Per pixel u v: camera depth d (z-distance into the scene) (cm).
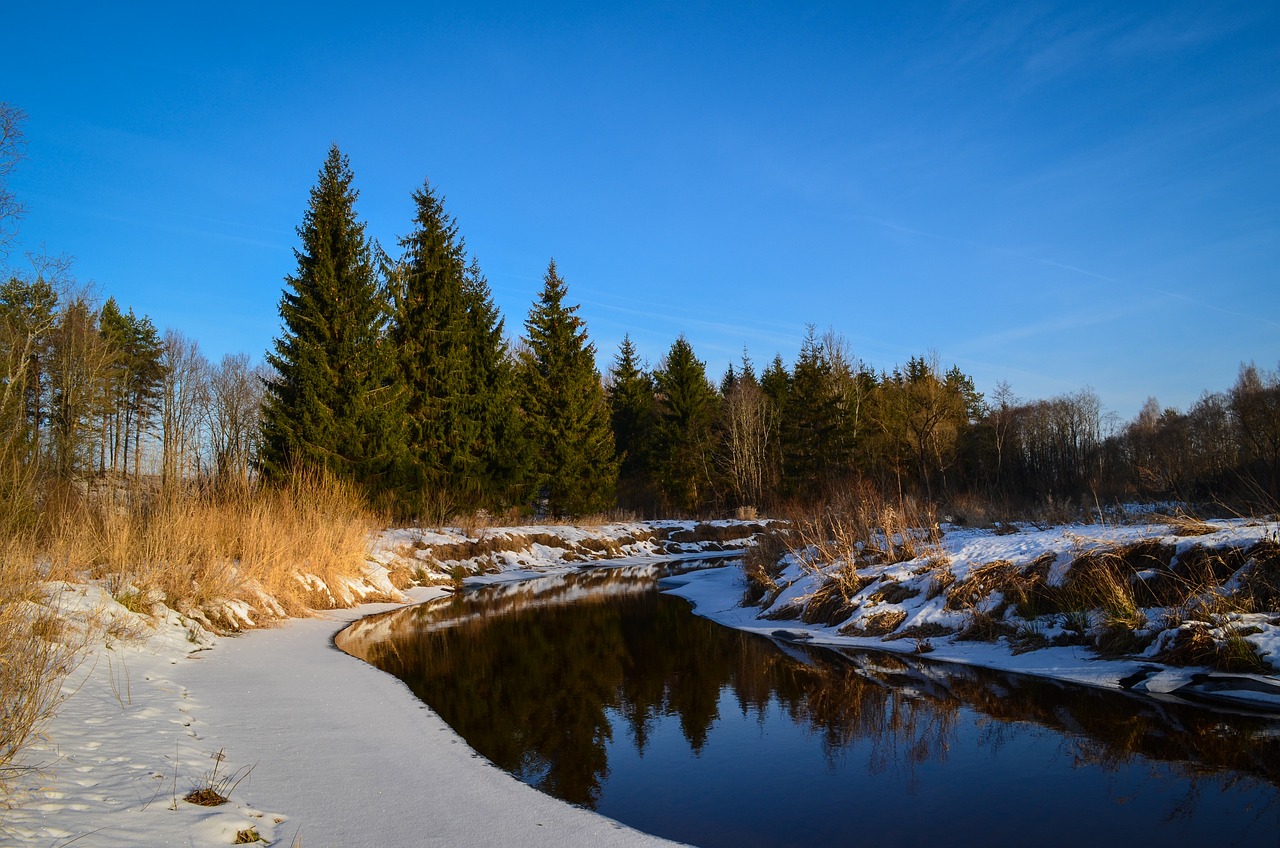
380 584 1792
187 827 427
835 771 666
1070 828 539
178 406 4103
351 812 511
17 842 369
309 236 2423
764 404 4856
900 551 1476
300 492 1838
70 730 586
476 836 486
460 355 2916
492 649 1247
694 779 645
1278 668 809
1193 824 541
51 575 965
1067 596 1095
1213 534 1037
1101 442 5488
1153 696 860
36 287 2456
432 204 2906
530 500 3353
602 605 1797
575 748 732
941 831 539
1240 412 3378
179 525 1287
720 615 1602
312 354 2308
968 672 1020
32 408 3052
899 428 4788
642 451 4922
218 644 1103
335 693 861
